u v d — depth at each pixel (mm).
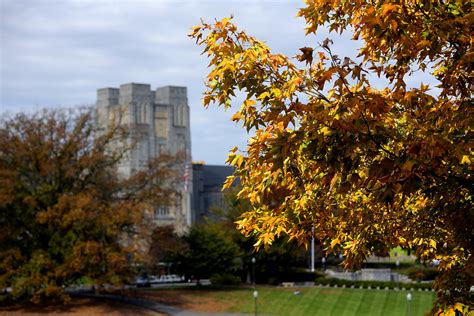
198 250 77938
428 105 9430
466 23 8648
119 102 175625
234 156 9578
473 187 8906
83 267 59469
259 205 10594
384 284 74062
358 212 10828
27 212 62438
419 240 11375
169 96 181375
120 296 69938
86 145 66812
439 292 10922
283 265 83938
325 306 65688
